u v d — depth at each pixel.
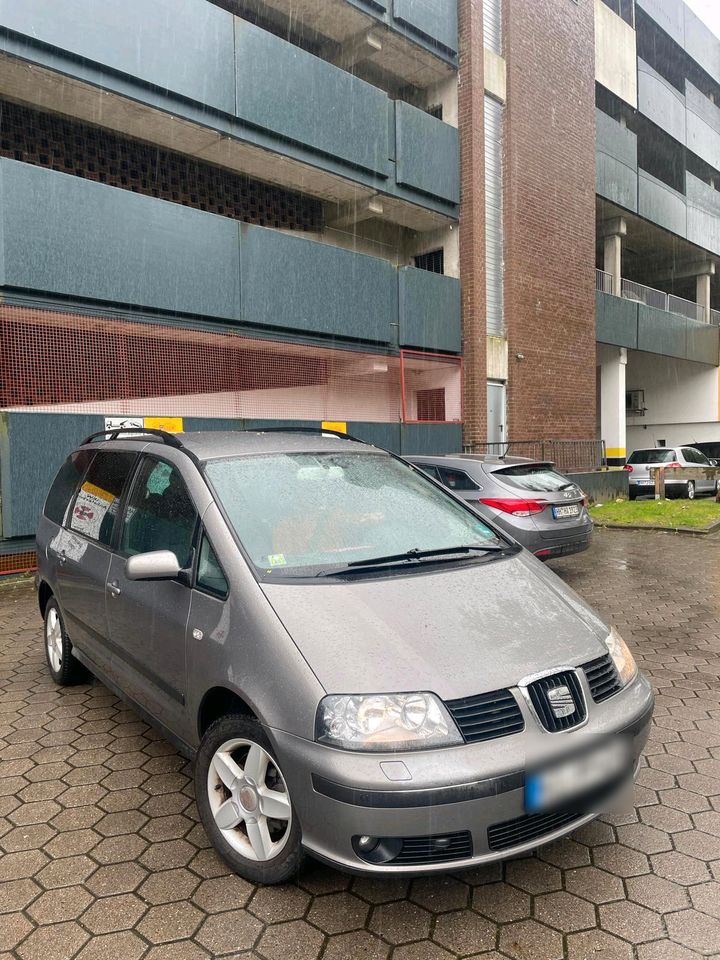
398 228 14.64
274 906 2.44
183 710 2.89
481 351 13.50
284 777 2.30
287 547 2.90
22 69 8.06
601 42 18.11
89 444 4.58
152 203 8.87
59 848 2.80
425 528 3.35
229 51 9.60
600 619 2.96
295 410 10.81
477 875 2.60
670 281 26.97
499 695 2.31
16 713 4.14
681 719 3.99
